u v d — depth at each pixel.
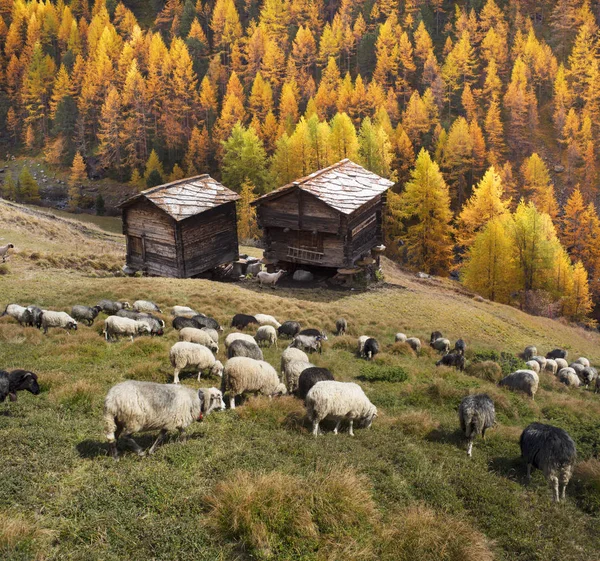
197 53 154.62
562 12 151.38
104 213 99.31
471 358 26.30
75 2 183.50
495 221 63.41
